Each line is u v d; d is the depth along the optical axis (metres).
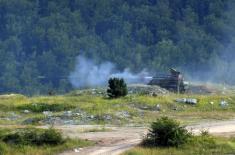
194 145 102.25
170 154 97.19
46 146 102.00
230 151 99.56
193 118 142.25
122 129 122.75
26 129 108.94
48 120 135.88
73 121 135.12
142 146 102.62
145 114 145.62
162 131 102.88
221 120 139.38
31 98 171.50
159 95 170.50
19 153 97.62
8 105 157.12
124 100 158.88
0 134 105.25
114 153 97.31
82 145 103.69
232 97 169.12
